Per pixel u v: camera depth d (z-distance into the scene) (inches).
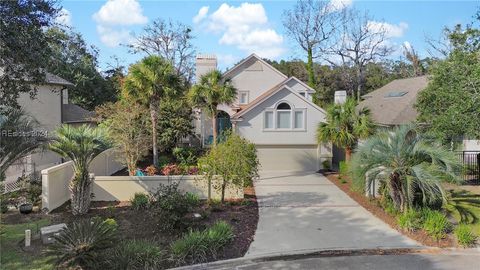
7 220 537.3
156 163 895.1
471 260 431.8
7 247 433.7
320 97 2073.1
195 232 457.4
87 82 1590.8
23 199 613.0
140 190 660.1
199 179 666.2
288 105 1002.7
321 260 431.5
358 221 565.6
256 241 483.8
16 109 471.5
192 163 957.8
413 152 534.0
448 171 522.6
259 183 840.3
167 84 868.6
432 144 563.5
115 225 474.9
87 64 1646.2
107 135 612.7
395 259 434.9
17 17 389.7
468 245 468.4
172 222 484.7
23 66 415.2
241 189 675.4
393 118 942.4
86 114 1179.9
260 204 657.0
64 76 1499.8
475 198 641.0
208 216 570.6
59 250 370.9
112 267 380.8
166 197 504.7
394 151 541.0
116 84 1583.4
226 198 676.1
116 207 612.4
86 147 556.7
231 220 557.0
